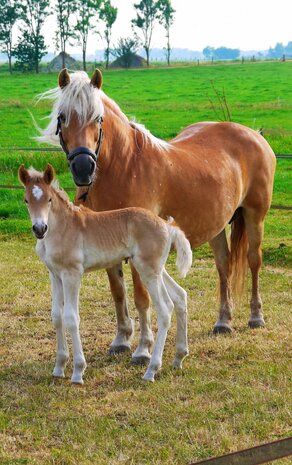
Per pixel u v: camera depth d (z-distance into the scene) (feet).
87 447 15.08
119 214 18.79
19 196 48.52
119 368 19.83
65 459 14.61
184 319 19.76
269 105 109.60
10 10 254.68
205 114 101.40
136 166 20.20
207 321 24.52
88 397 17.90
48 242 18.22
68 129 18.90
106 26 275.80
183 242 19.13
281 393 17.81
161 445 15.19
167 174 20.72
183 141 23.09
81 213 18.51
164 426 16.06
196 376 19.21
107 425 16.16
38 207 17.30
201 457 14.66
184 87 148.77
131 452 14.87
